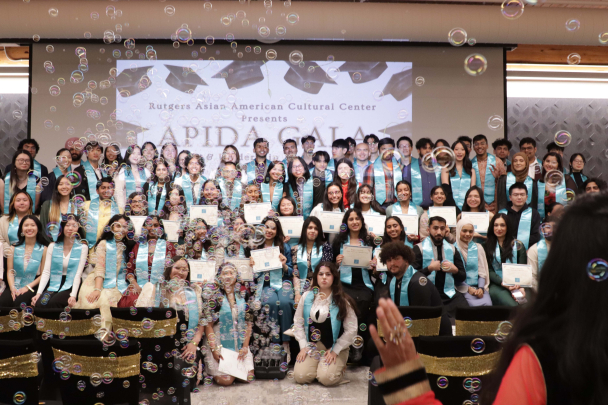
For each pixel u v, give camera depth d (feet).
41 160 23.30
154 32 22.22
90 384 7.90
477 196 17.07
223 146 23.39
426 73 24.14
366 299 14.11
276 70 23.63
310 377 12.61
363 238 15.24
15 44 23.45
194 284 13.16
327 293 12.91
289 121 23.62
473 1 22.41
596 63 26.50
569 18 22.43
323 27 22.18
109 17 21.70
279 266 14.29
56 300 14.12
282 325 13.88
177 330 12.26
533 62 26.61
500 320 10.35
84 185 19.07
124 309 10.23
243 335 13.16
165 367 10.14
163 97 23.40
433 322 10.46
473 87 24.21
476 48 24.08
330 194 16.61
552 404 2.32
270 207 15.98
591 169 29.17
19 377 7.61
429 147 19.53
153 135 23.34
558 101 29.27
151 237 15.21
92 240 16.44
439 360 7.69
